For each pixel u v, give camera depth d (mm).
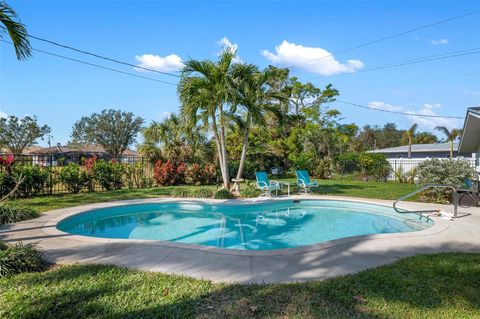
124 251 4973
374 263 4371
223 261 4465
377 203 10570
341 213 10547
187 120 12383
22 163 12305
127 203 10336
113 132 58531
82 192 13516
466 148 15602
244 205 10555
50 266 4320
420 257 4594
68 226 8016
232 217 9922
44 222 7344
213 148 18391
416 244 5391
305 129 28078
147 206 10648
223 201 10922
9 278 3775
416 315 2900
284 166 24000
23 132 44125
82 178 13375
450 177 10461
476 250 5078
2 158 11031
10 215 7410
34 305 3057
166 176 16375
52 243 5461
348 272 4020
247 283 3650
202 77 12023
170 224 8984
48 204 10109
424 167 11445
